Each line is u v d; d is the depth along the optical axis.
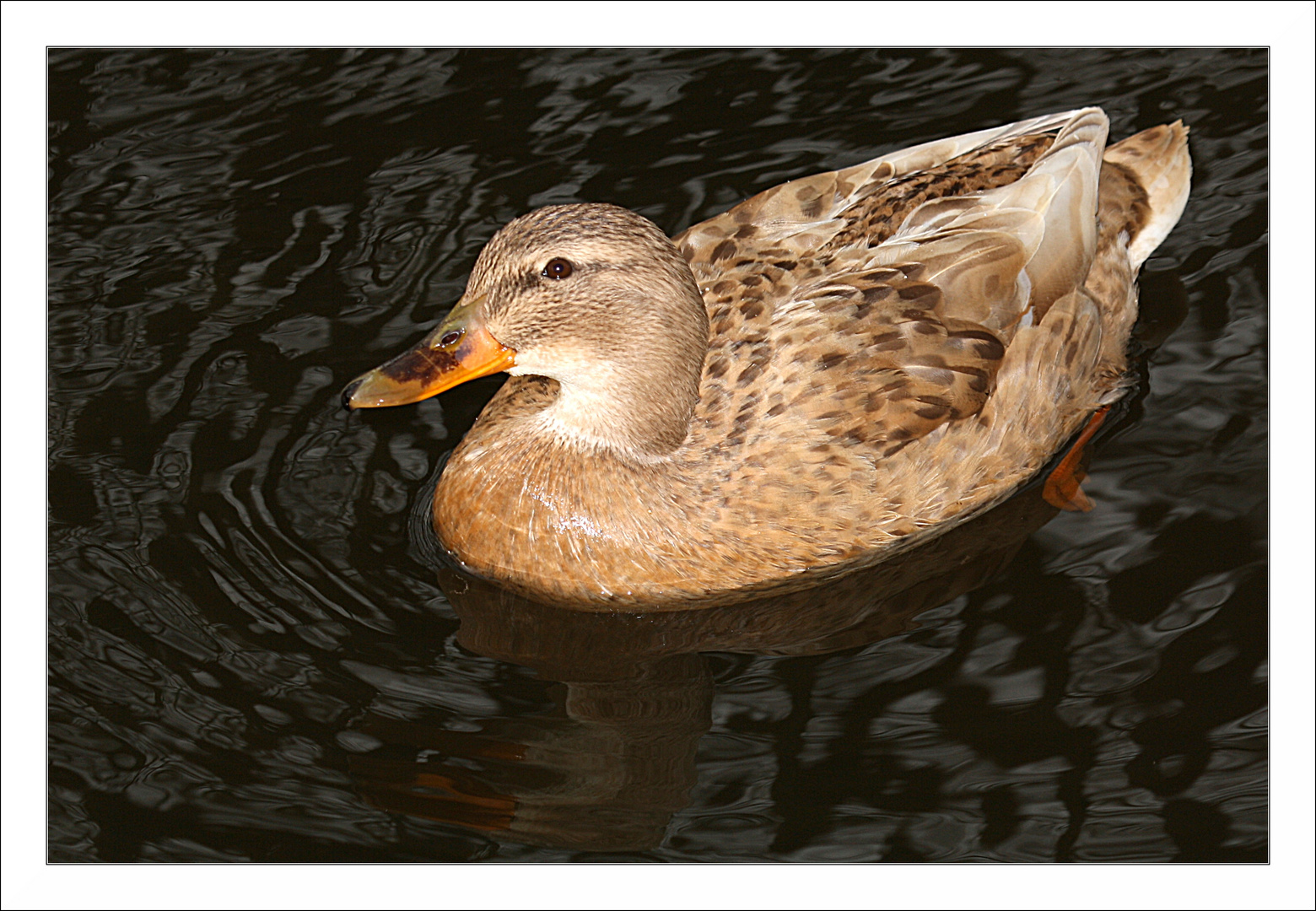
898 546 9.02
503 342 8.38
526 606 8.83
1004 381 8.99
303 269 10.80
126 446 9.45
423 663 8.22
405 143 11.83
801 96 12.20
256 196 11.39
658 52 12.62
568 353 8.40
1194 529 8.78
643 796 7.46
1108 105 11.89
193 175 11.55
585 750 7.72
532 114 12.09
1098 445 9.43
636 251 8.27
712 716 7.93
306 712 7.88
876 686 8.05
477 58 12.64
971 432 8.91
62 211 11.20
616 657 8.43
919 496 8.86
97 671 8.05
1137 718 7.73
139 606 8.43
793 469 8.65
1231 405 9.56
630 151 11.72
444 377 8.41
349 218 11.20
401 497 9.25
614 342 8.36
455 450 9.16
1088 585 8.52
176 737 7.71
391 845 7.20
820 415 8.65
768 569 8.77
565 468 8.72
